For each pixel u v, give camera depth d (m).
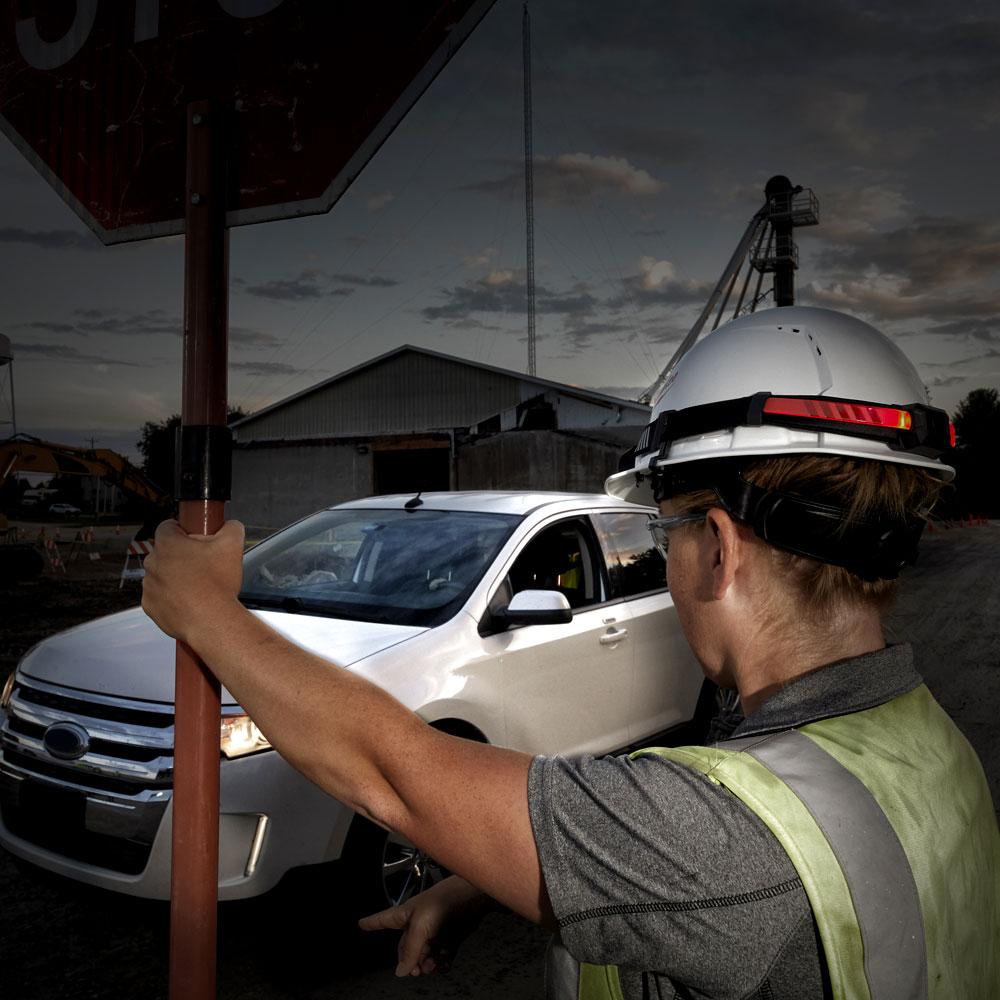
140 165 1.06
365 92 0.94
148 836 2.39
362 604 3.29
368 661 2.74
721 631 0.72
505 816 0.60
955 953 0.59
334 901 2.49
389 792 0.66
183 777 0.94
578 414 25.17
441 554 3.51
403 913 0.98
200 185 0.98
